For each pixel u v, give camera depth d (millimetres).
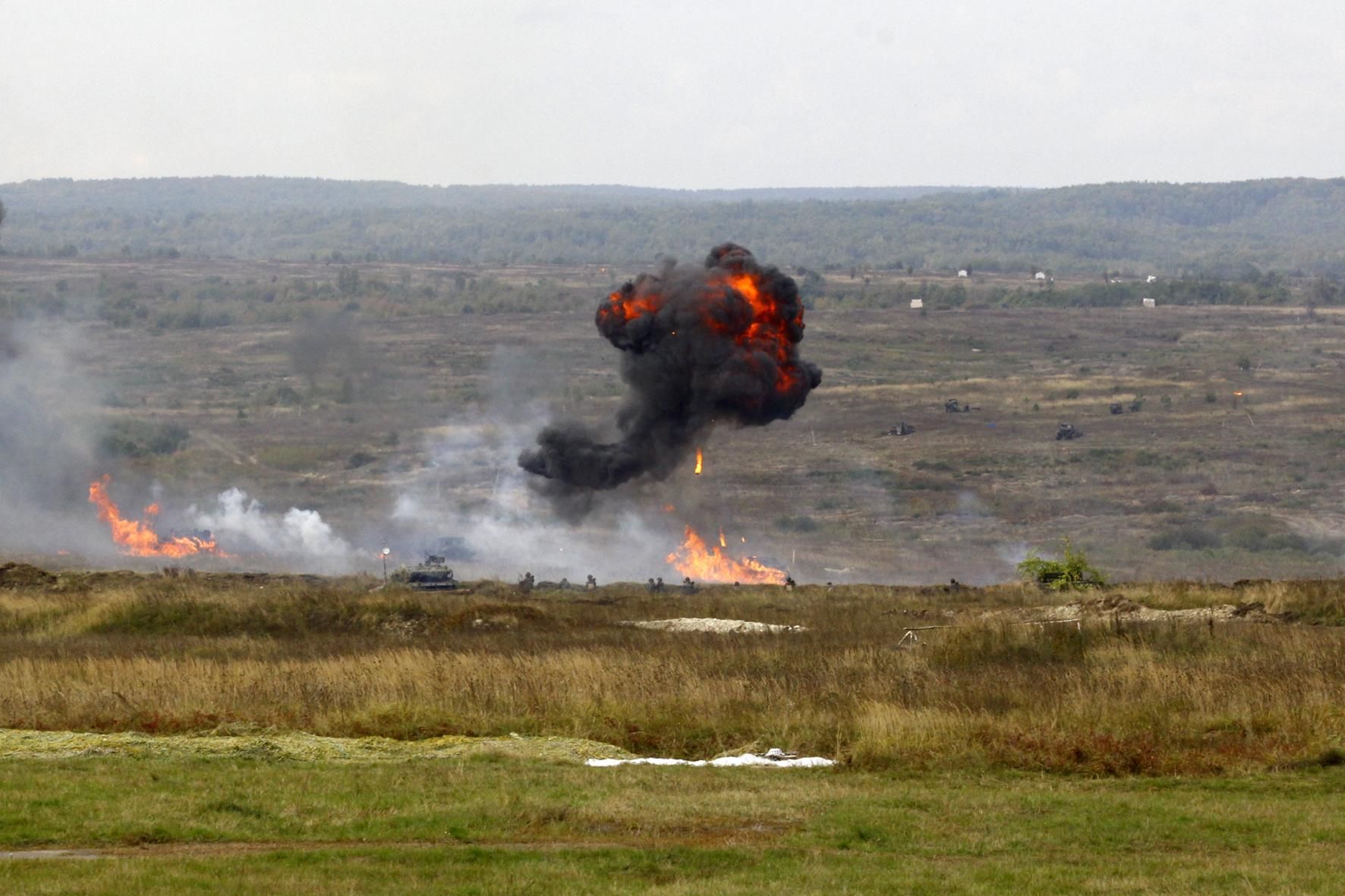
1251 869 60906
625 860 61312
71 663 119625
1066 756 85250
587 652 127250
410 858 61312
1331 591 167750
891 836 67312
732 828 68625
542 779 79500
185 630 167875
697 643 143750
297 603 174500
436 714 98500
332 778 78938
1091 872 60500
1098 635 134625
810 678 113875
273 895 54625
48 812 69188
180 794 73938
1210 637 132250
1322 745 86438
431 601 179000
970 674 117438
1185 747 88312
